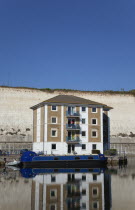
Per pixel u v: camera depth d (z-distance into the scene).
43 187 27.92
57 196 24.02
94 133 59.75
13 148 75.69
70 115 58.06
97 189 27.06
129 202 22.11
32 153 48.19
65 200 22.61
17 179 32.84
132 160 64.31
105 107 68.31
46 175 36.62
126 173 38.91
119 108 105.06
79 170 43.56
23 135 88.25
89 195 24.42
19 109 95.12
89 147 58.75
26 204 21.47
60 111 58.03
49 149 56.03
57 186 28.48
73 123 58.62
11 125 90.38
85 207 20.56
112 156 54.62
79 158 49.59
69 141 57.06
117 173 39.00
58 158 48.53
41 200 22.66
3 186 28.45
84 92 107.69
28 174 37.62
